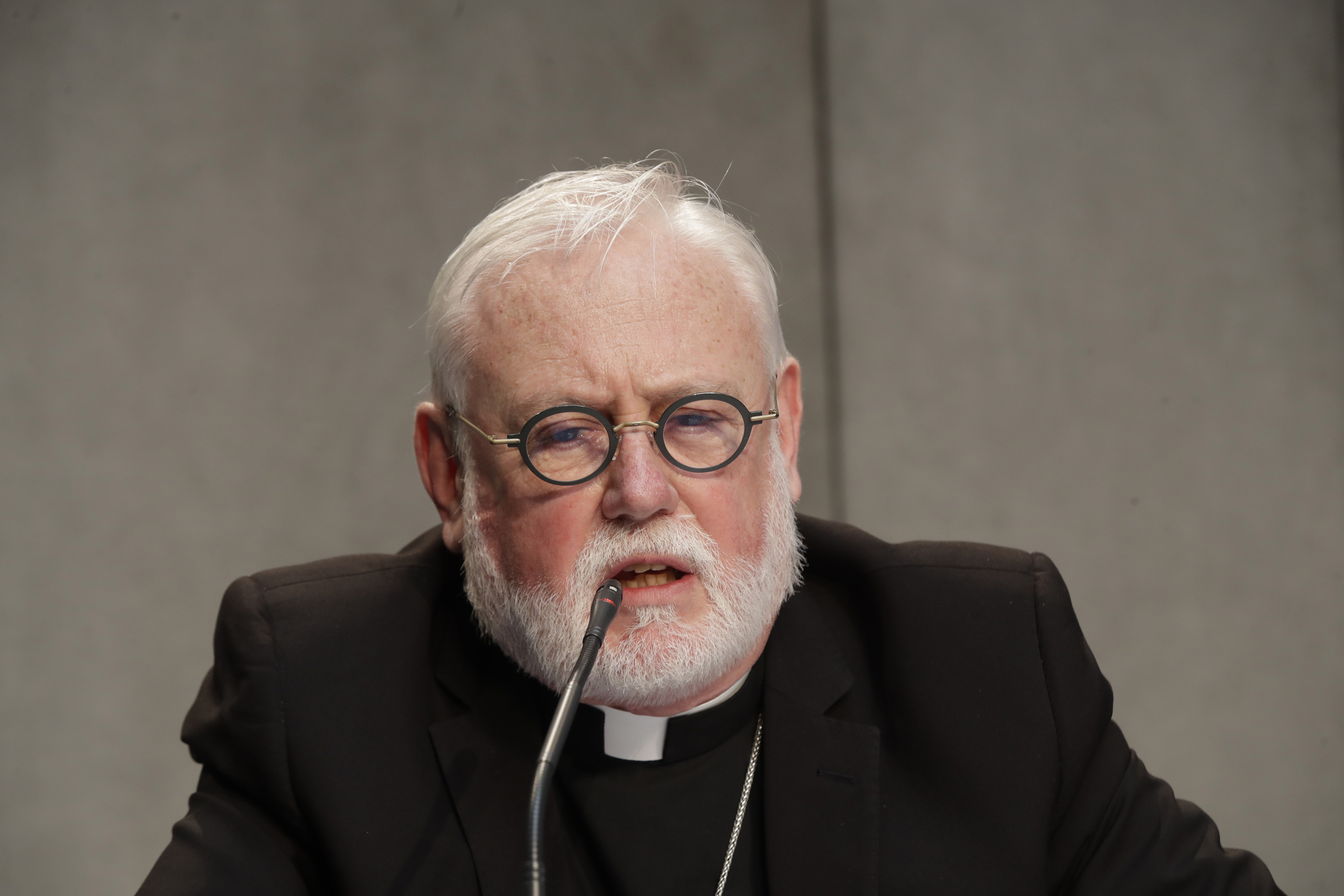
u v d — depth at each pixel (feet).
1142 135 43.86
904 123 46.44
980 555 21.03
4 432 43.09
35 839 42.55
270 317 45.73
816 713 19.40
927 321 45.91
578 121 48.57
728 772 19.10
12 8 43.34
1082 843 18.92
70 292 43.80
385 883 17.54
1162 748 43.09
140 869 43.24
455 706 19.60
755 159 49.57
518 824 18.17
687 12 49.80
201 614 44.60
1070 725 19.19
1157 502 43.73
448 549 19.43
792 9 49.98
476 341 17.58
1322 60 43.16
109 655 43.70
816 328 48.85
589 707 18.54
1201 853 18.79
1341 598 43.34
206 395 45.06
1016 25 45.03
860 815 18.57
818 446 48.21
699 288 17.26
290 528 45.68
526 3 48.32
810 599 21.22
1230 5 43.27
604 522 16.74
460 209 47.44
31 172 43.50
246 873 17.66
